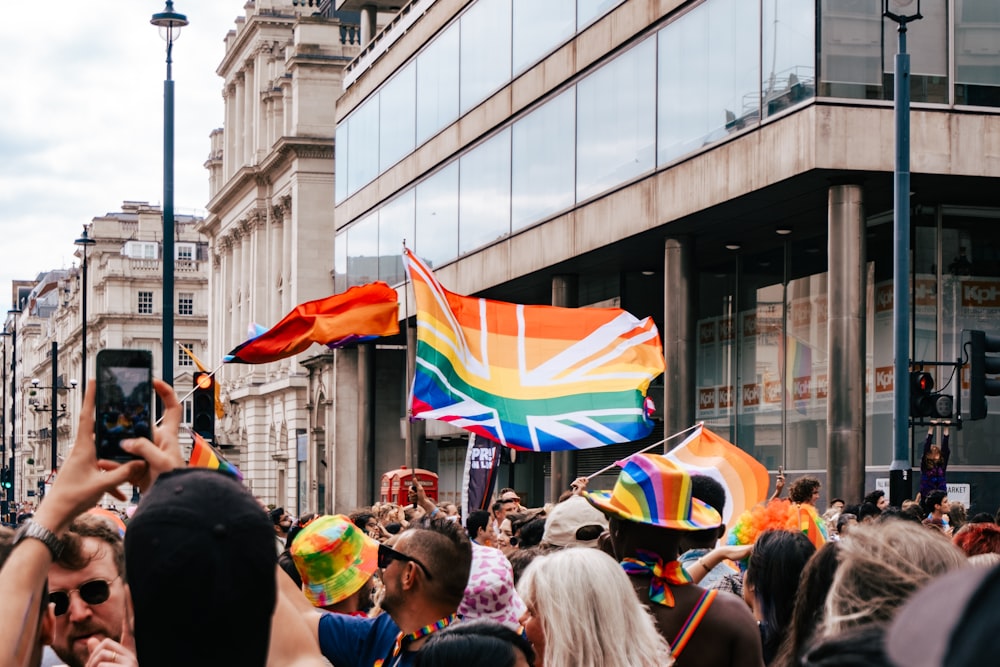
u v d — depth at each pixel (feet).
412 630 15.90
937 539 11.10
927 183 73.77
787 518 26.45
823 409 86.48
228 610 6.71
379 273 152.35
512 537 38.40
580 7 99.66
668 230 89.10
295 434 233.96
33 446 519.19
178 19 86.38
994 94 72.69
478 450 50.90
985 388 50.65
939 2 72.13
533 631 14.07
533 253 108.37
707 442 35.04
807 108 71.26
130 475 8.07
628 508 16.19
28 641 7.70
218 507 6.83
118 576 10.94
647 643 13.46
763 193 77.00
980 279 79.56
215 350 315.17
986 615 3.63
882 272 81.00
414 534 16.06
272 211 260.62
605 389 37.24
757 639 16.15
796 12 72.49
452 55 128.98
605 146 95.61
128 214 465.06
